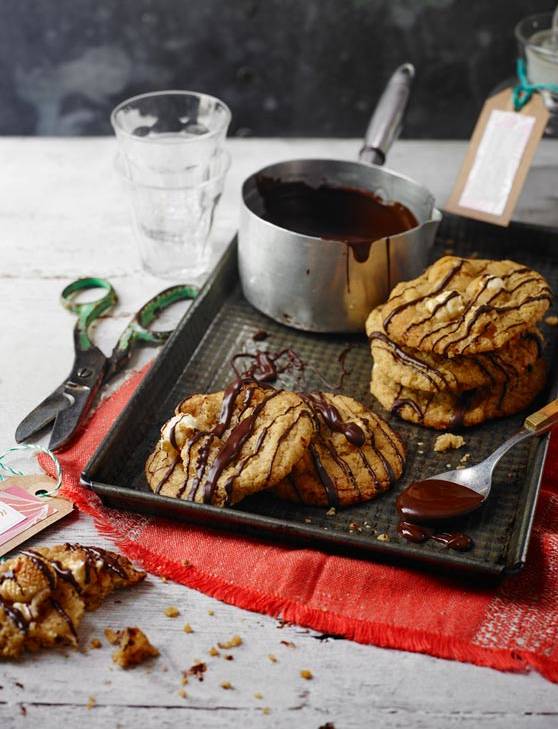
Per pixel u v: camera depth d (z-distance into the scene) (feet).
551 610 2.26
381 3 3.72
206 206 3.03
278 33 3.82
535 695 2.15
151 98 3.10
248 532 2.36
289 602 2.26
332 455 2.46
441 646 2.20
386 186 2.95
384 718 2.12
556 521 2.42
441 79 3.89
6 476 2.48
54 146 3.57
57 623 2.20
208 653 2.20
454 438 2.54
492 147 2.98
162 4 3.76
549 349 2.76
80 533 2.38
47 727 2.11
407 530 2.36
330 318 2.78
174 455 2.43
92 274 3.05
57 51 3.88
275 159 3.51
